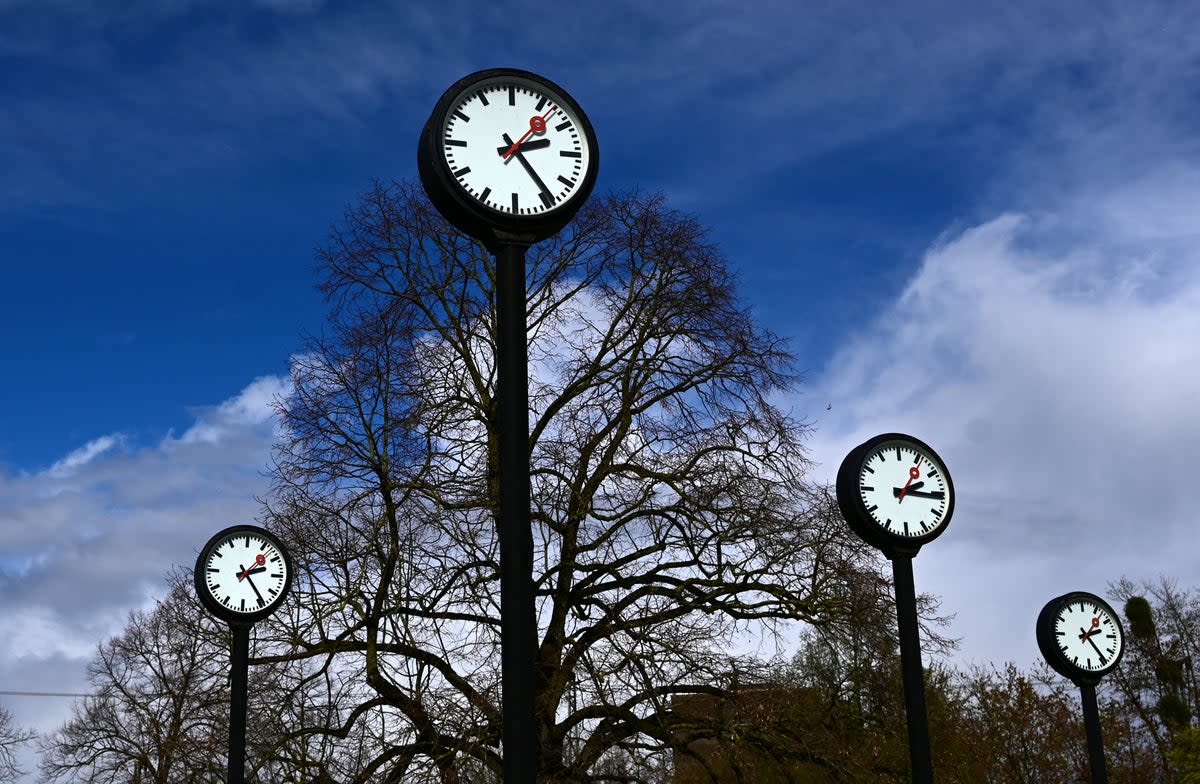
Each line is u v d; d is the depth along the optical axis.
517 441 8.64
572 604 23.89
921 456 14.54
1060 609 19.56
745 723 22.80
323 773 22.30
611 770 24.08
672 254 26.58
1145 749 49.62
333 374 24.86
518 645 8.17
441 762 20.95
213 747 25.34
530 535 8.45
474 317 25.86
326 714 23.47
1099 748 19.47
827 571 24.38
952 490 14.55
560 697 22.75
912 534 14.25
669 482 24.78
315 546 23.83
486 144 9.64
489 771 21.30
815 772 24.06
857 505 14.10
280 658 23.38
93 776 40.66
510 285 9.29
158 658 37.59
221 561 20.14
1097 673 19.50
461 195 9.38
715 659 22.78
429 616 22.92
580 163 9.82
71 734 42.28
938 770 24.77
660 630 22.80
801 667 24.84
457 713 21.02
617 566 24.33
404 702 22.59
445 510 22.97
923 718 13.85
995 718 41.44
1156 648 51.81
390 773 21.38
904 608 14.15
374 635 22.92
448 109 9.59
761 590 24.44
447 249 26.25
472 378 25.27
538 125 9.80
